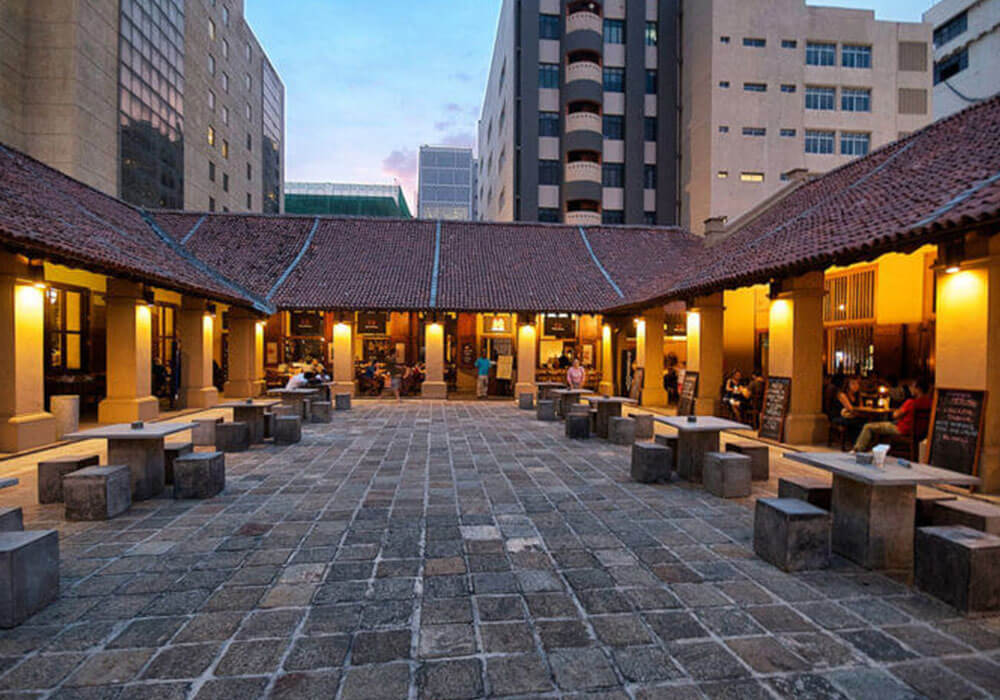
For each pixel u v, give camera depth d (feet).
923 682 9.34
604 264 69.41
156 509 19.31
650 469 23.38
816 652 10.25
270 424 34.71
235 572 13.83
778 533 14.24
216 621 11.30
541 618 11.51
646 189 126.00
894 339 38.63
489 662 9.84
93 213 42.16
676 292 43.11
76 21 84.89
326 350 72.49
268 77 166.30
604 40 123.85
